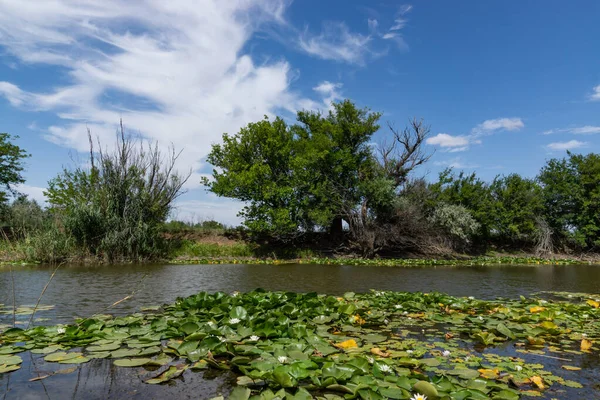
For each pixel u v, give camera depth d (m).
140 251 16.41
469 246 24.02
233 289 9.28
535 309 6.80
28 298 7.72
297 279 11.43
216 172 19.94
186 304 6.47
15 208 19.17
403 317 6.39
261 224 18.56
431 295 7.62
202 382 3.61
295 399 3.19
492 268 16.70
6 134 22.88
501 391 3.34
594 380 3.81
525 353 4.65
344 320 5.94
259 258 19.03
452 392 3.27
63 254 15.19
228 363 4.07
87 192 17.05
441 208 21.48
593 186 25.27
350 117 21.62
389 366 3.89
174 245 19.27
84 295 8.14
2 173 22.36
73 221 15.41
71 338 4.69
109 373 3.79
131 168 17.22
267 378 3.42
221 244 20.70
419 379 3.64
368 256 20.11
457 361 4.26
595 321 6.38
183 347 4.32
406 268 15.84
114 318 6.05
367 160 21.36
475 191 23.70
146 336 4.82
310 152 19.84
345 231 22.69
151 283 10.06
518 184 24.95
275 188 18.94
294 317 5.90
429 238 21.05
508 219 23.89
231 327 5.25
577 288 10.50
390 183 19.94
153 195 17.83
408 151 22.41
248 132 20.27
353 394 3.23
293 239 20.75
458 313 6.68
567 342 5.14
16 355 4.25
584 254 25.75
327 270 14.32
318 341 4.69
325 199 19.73
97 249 15.42
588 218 24.84
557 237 26.22
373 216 20.44
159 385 3.53
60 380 3.61
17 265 13.95
